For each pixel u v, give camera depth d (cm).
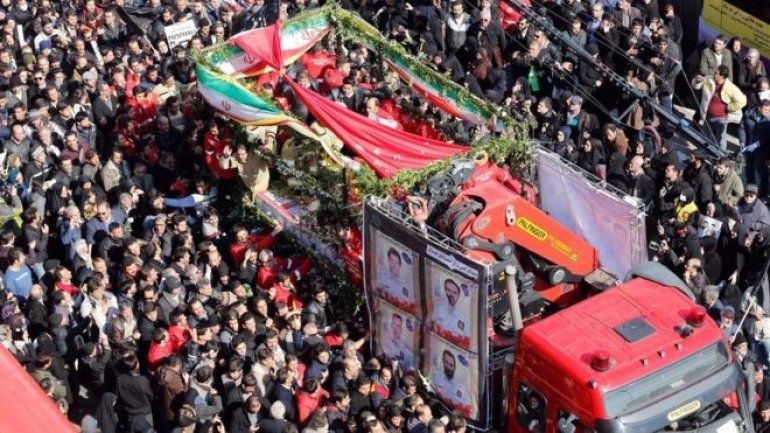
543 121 6812
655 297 4831
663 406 4388
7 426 2664
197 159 6400
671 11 7775
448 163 5519
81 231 5800
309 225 5853
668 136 7169
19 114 6362
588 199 5578
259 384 4975
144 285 5269
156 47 7500
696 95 7406
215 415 4856
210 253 5644
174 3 7762
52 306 5344
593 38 7500
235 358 4906
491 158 5609
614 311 4744
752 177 7075
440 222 5278
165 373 4866
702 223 6050
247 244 5869
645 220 5631
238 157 6094
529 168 5716
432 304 5131
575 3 7619
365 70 6862
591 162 6562
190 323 5162
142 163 6316
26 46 7412
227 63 6400
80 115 6481
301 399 4912
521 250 5406
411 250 5122
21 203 6016
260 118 5878
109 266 5656
